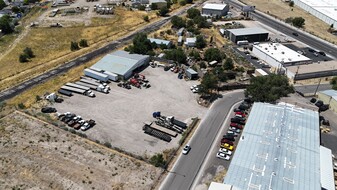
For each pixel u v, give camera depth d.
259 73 98.00
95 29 138.88
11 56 114.44
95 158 63.50
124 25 143.62
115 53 107.00
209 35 131.12
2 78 98.31
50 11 162.88
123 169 60.94
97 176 59.06
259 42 125.06
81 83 91.81
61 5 171.00
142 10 165.75
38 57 113.50
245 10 156.88
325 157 60.59
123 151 65.38
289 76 99.31
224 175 59.81
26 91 89.00
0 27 135.00
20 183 57.06
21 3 176.12
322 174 56.69
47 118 75.88
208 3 171.38
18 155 63.75
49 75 98.19
